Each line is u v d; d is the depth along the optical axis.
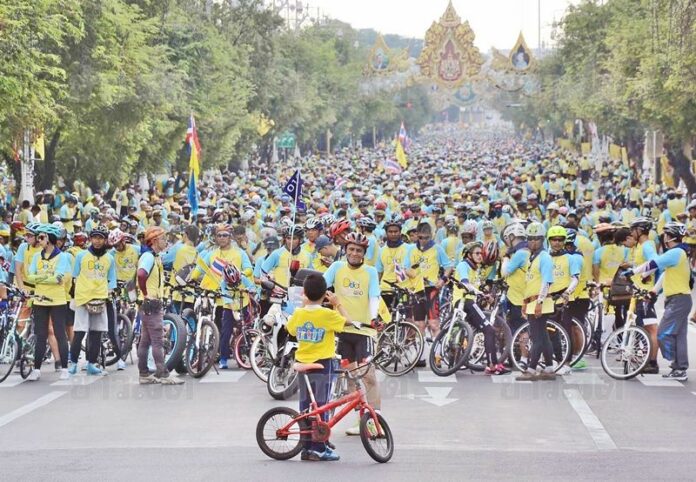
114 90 37.50
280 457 11.28
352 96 124.50
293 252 18.77
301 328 11.37
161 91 42.78
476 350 17.75
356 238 12.74
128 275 18.83
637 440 12.41
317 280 11.38
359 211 31.19
